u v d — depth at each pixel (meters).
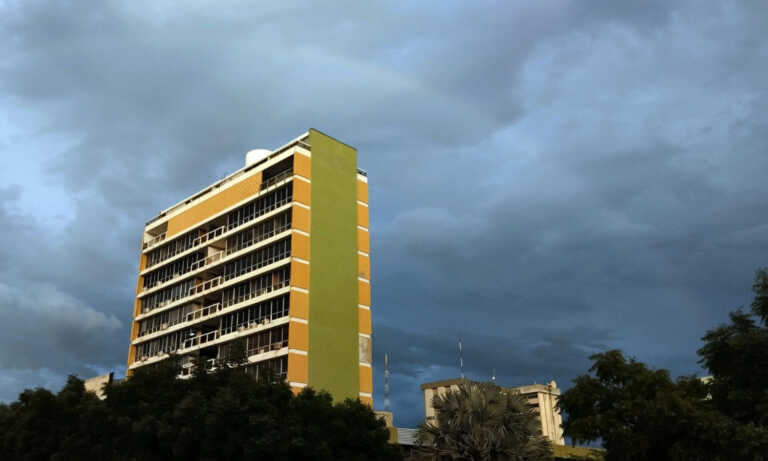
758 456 30.53
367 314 56.53
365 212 60.72
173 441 33.78
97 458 36.28
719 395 35.81
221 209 62.66
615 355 39.88
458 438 32.47
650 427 34.09
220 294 60.22
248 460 32.09
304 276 52.75
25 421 39.84
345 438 35.38
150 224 73.19
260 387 35.00
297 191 55.25
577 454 50.44
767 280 35.97
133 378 37.69
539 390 90.12
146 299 69.19
